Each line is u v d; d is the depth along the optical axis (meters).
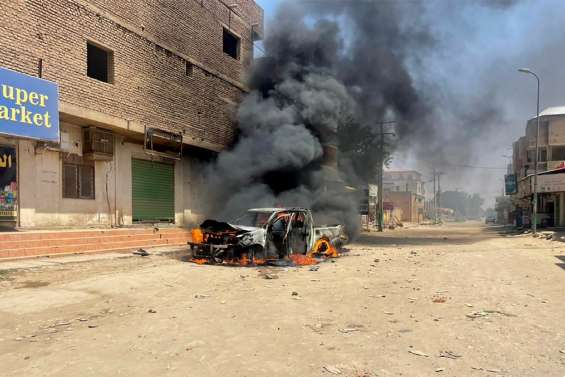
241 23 22.73
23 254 10.96
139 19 15.76
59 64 12.67
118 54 14.80
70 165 14.27
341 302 6.94
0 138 12.00
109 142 15.32
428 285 8.54
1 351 4.50
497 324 5.60
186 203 19.94
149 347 4.63
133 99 15.41
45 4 12.30
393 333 5.19
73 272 9.45
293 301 6.98
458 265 11.73
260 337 5.00
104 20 14.26
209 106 19.86
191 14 18.66
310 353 4.45
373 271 10.51
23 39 11.70
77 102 13.20
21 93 11.23
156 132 16.42
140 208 17.27
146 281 8.59
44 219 13.29
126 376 3.83
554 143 40.72
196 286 8.31
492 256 14.17
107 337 4.99
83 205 14.66
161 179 18.50
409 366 4.11
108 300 6.98
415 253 15.34
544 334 5.15
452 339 4.96
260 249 11.70
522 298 7.27
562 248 17.36
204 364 4.13
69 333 5.16
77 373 3.89
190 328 5.37
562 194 31.62
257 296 7.38
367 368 4.05
